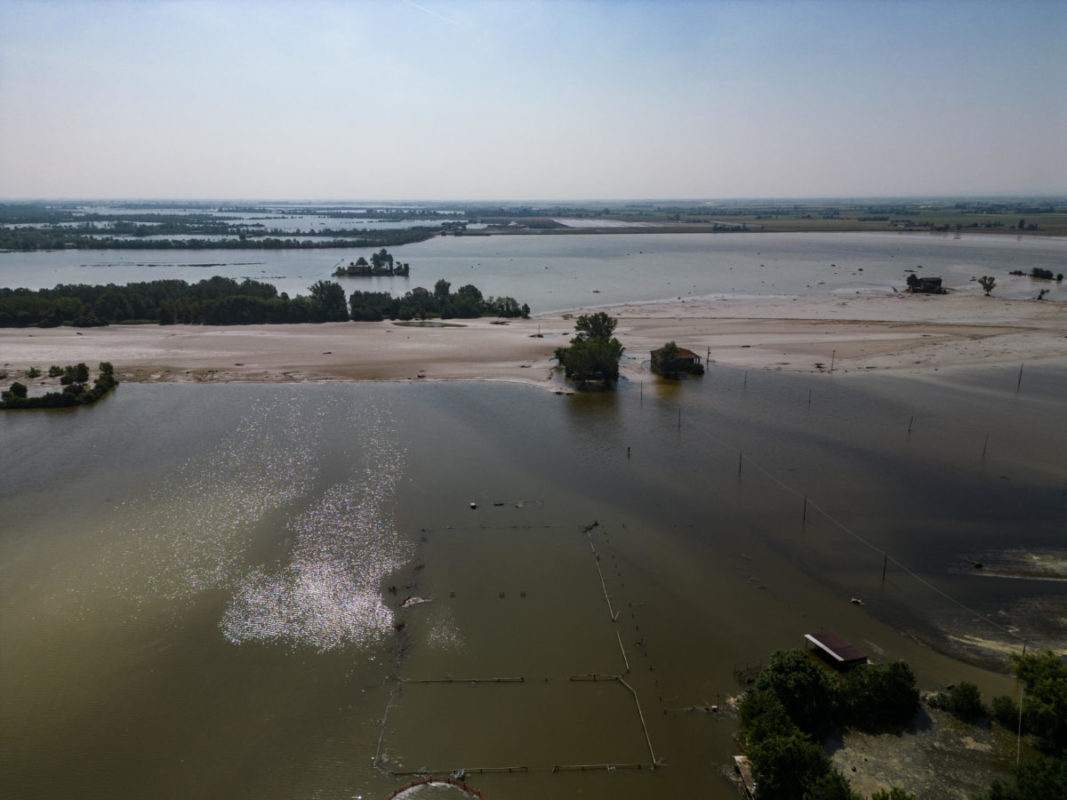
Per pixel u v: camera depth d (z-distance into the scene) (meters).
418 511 62.84
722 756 36.06
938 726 37.28
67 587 50.22
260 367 114.75
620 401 96.75
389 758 36.00
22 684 40.69
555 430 84.56
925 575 52.47
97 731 37.56
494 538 58.09
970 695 37.81
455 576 52.44
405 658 43.44
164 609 47.91
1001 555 55.09
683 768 35.31
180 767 35.47
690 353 114.62
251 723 38.25
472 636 45.47
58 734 37.34
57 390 100.81
